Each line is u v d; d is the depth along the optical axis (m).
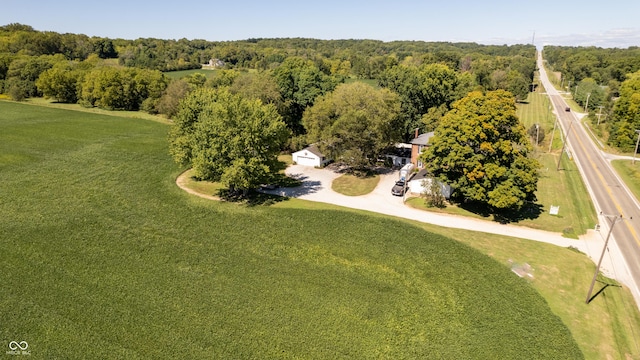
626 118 76.94
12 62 128.62
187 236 38.44
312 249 36.50
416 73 83.06
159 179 55.06
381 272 33.19
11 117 94.75
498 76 131.25
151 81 112.62
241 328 25.94
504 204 41.88
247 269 32.94
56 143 72.25
